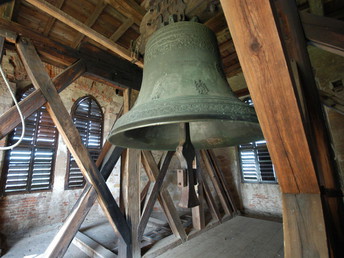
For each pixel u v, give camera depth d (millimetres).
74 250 2787
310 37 970
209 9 1170
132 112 962
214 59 1183
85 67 1895
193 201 902
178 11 1218
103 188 1813
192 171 971
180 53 1118
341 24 896
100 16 2590
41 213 3912
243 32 538
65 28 2885
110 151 2084
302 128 611
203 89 998
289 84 563
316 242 638
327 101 2705
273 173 4484
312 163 652
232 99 964
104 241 3068
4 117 1406
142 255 2199
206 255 2330
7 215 3529
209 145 1561
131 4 2225
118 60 2201
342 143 3115
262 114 650
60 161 4355
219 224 3424
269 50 533
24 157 3906
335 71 3355
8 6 2307
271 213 4355
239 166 4965
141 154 2523
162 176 2582
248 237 2820
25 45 1607
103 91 5285
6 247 3082
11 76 3789
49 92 1638
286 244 685
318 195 696
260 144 4750
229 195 4016
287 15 1025
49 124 4359
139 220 2164
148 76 1176
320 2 2395
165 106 855
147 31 1414
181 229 2730
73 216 1612
